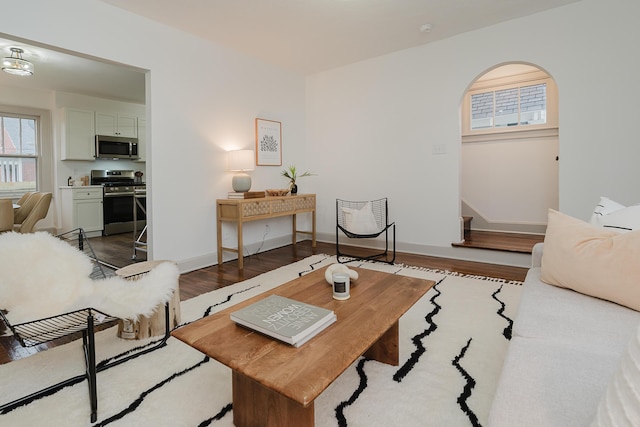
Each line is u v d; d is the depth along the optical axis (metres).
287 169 4.78
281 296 1.61
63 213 5.57
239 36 3.61
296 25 3.38
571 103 3.18
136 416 1.34
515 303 2.48
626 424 0.52
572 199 3.21
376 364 1.71
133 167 6.60
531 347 1.09
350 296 1.64
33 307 1.38
